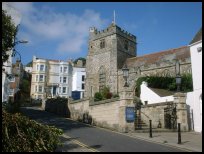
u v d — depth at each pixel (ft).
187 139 56.80
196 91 75.61
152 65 147.64
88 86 187.73
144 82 112.78
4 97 89.51
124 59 181.98
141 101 104.12
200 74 74.59
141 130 68.69
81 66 259.80
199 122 73.72
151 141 53.01
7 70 93.61
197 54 76.43
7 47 53.47
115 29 180.04
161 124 79.36
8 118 30.81
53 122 84.28
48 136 33.17
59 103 121.49
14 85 189.98
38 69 238.27
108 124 74.69
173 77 123.03
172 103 77.61
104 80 177.99
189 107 77.71
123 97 69.00
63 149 40.55
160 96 95.04
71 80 247.50
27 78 258.78
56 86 238.89
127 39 189.06
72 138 52.37
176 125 75.36
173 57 150.10
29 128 31.42
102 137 55.06
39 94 233.35
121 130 67.21
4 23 51.80
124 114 67.82
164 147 46.03
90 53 192.95
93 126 78.69
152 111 82.58
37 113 119.75
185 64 133.18
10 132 30.25
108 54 180.24
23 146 29.76
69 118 102.83
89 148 42.14
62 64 244.01
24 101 186.91
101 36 187.83
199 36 77.82
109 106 75.56
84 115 90.68
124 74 70.90
